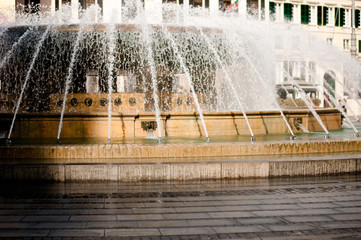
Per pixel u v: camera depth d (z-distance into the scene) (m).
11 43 18.56
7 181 8.61
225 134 15.46
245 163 9.11
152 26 17.75
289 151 10.97
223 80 25.92
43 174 8.65
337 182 8.82
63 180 8.68
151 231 5.70
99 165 8.73
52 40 18.03
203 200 7.32
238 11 52.25
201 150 10.38
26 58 19.61
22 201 7.21
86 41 18.20
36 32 17.64
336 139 12.16
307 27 57.88
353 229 5.82
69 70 18.47
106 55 19.27
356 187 8.36
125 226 5.90
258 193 7.85
